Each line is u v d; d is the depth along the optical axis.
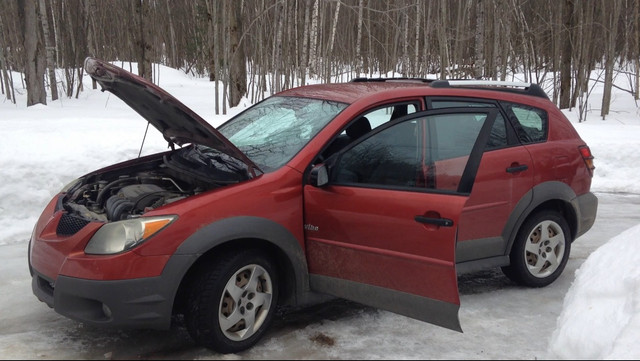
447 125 4.05
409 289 3.47
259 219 3.60
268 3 15.02
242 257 3.59
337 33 20.14
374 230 3.57
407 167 3.77
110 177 4.57
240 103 16.48
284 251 3.72
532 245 4.82
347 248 3.68
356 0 21.81
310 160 3.87
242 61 17.72
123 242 3.35
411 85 4.55
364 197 3.61
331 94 4.45
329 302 4.52
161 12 36.25
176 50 38.72
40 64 14.66
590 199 5.16
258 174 3.77
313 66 22.03
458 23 20.11
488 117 3.56
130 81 3.53
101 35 30.50
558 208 5.06
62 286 3.41
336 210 3.70
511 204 4.57
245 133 4.51
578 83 17.89
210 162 4.11
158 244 3.33
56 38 22.34
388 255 3.53
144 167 4.66
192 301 3.49
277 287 3.83
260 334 3.73
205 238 3.41
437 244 3.34
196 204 3.47
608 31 16.56
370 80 5.18
